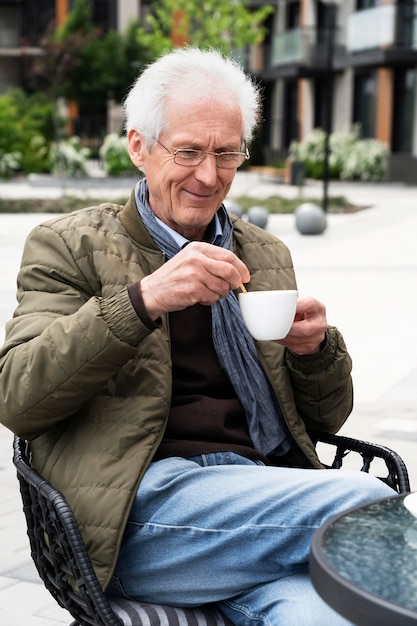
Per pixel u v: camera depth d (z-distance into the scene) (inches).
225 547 85.4
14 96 1574.8
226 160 97.0
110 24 1834.4
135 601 89.1
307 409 106.0
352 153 1339.8
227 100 95.4
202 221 98.8
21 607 134.0
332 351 101.7
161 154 96.6
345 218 821.9
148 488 87.4
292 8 1668.3
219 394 99.5
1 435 215.9
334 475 86.7
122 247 98.1
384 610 58.1
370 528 72.1
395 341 323.3
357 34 1411.2
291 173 1258.0
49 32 1218.6
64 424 93.9
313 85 1583.4
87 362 85.0
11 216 829.2
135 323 84.2
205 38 1197.7
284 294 85.0
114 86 1678.2
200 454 93.6
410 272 497.4
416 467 191.2
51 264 96.6
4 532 159.9
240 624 86.3
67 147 1186.6
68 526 81.7
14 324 93.4
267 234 110.8
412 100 1333.7
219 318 98.4
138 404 91.1
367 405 242.1
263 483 86.8
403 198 1053.8
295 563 85.0
